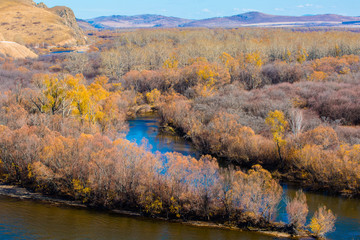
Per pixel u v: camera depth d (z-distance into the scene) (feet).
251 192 110.93
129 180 119.96
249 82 318.65
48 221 105.60
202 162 124.98
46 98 194.49
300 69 311.06
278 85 276.82
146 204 114.42
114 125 205.87
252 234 101.09
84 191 122.62
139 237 96.02
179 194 113.91
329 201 123.85
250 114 211.00
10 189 135.03
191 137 195.11
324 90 248.11
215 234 100.48
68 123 171.22
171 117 236.43
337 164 132.98
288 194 129.80
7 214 109.50
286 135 168.35
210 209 112.06
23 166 138.72
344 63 321.11
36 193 132.77
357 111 200.95
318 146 149.07
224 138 174.40
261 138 168.35
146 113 279.28
